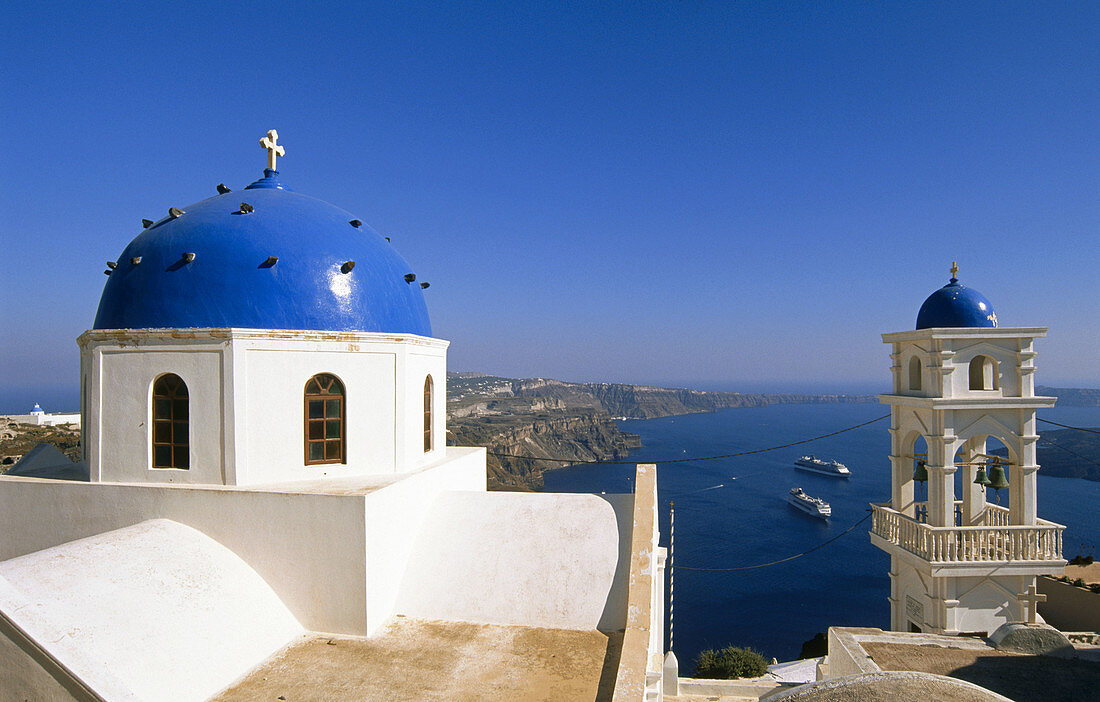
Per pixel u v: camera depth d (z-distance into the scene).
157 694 8.28
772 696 6.07
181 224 13.44
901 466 17.66
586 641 10.72
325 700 9.01
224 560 11.20
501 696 9.13
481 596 11.71
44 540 12.52
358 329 13.34
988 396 15.69
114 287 13.18
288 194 15.22
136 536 10.76
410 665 10.02
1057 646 12.95
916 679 5.47
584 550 12.10
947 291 16.64
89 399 13.20
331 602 11.12
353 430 13.04
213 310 12.37
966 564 15.17
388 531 11.80
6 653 7.86
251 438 12.13
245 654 9.89
